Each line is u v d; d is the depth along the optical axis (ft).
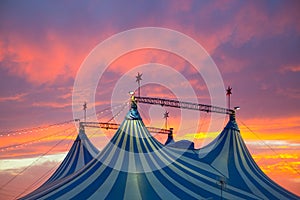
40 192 83.30
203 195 82.07
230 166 104.37
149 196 74.95
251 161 109.81
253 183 100.32
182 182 83.25
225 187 89.20
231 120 114.73
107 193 74.79
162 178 80.89
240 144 111.14
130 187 75.92
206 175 92.94
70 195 75.92
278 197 96.89
